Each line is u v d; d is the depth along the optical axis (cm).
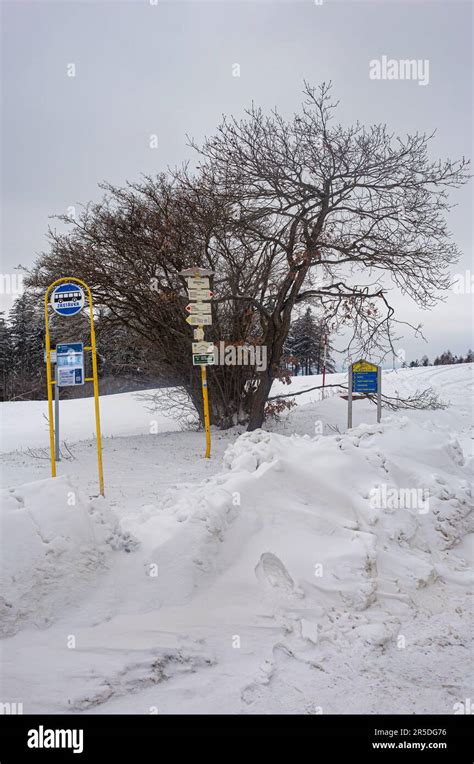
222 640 451
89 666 399
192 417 2445
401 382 3023
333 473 682
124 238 1555
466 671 424
